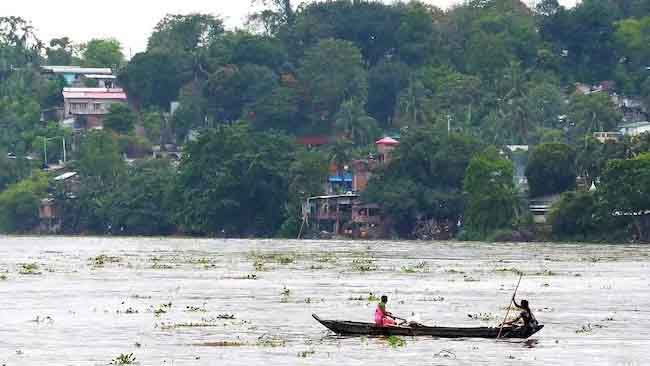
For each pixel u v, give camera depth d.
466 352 171.88
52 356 168.38
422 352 171.25
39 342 181.62
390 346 176.50
